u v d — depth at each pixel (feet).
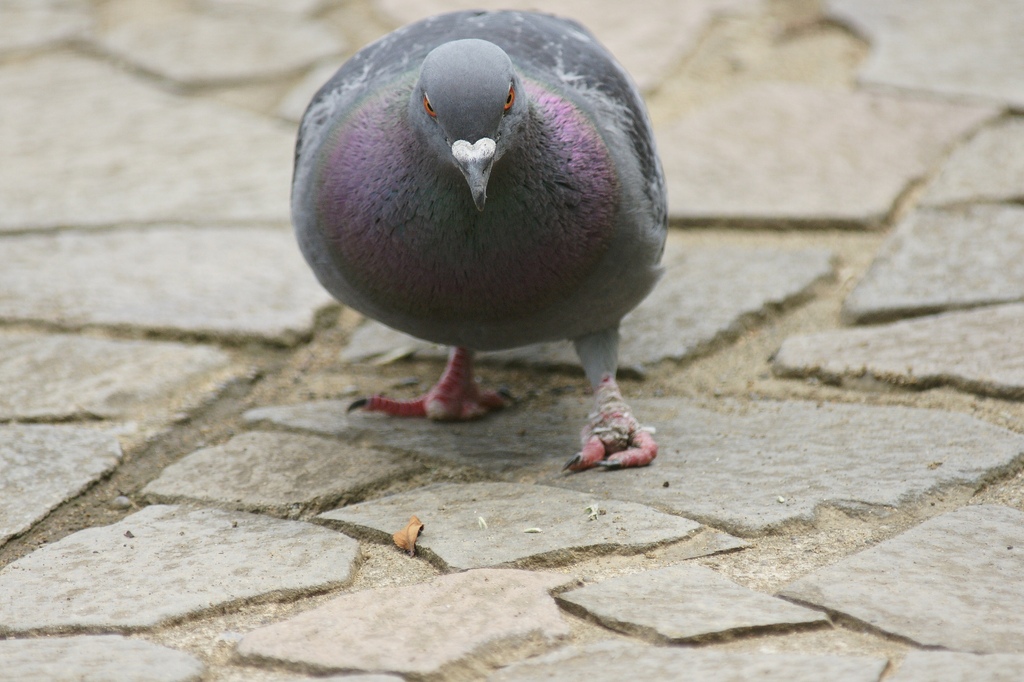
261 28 53.78
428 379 29.86
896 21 50.62
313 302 32.89
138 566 20.84
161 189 40.06
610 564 20.49
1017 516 21.25
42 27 55.26
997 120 41.52
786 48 49.52
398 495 23.35
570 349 30.42
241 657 17.92
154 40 53.16
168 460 25.81
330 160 23.35
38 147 43.70
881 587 18.99
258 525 22.38
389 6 54.54
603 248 23.00
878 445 24.30
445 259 22.40
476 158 20.35
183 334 31.19
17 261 35.40
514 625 18.26
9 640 18.58
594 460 24.31
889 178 37.99
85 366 29.48
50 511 23.27
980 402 25.96
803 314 31.48
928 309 30.14
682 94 45.91
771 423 25.84
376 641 18.03
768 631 18.03
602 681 16.80
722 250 35.12
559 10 53.57
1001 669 16.47
